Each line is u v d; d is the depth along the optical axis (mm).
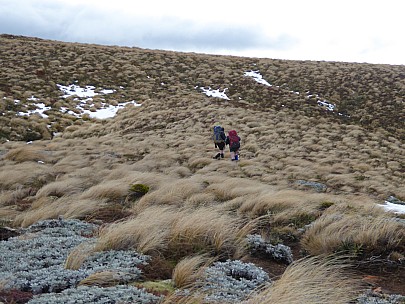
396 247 6484
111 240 6031
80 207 8695
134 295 4219
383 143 27656
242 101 37156
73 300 4020
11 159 18234
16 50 46500
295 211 8594
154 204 9594
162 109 33719
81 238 6508
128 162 18594
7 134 26312
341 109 37375
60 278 4766
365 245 6488
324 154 22969
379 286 5438
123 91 39812
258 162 19766
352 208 9109
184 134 26203
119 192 10719
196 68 48531
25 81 37625
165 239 6469
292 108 36594
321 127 30109
